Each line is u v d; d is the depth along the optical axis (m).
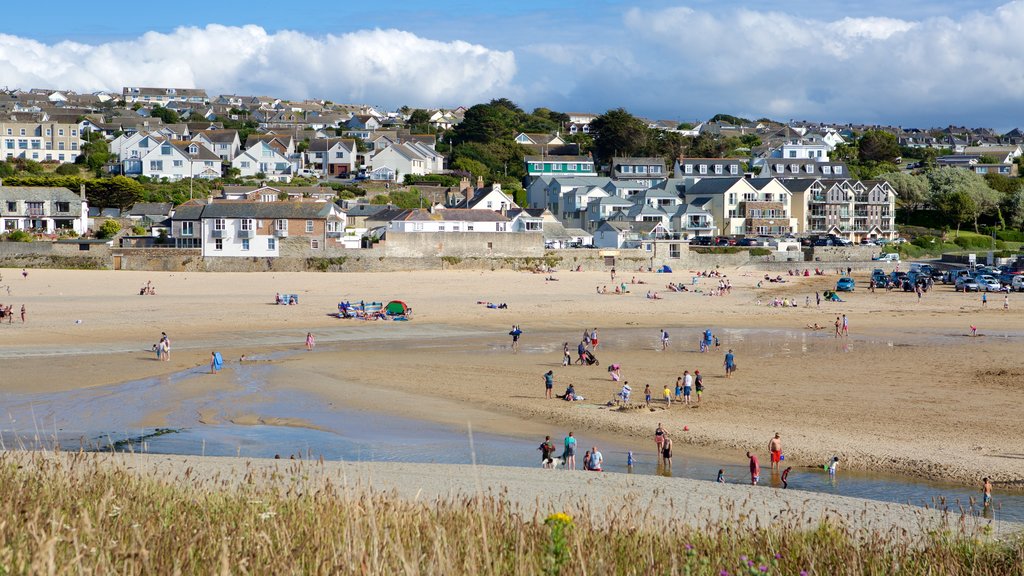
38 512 11.21
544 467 29.64
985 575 14.66
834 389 43.78
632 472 29.84
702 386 42.72
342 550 10.50
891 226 154.75
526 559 11.22
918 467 30.19
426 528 12.48
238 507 14.59
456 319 73.50
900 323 74.12
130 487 15.59
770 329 70.56
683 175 164.38
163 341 52.66
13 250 97.25
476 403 41.38
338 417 38.28
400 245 106.75
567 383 46.38
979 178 167.75
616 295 89.88
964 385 44.53
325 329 67.00
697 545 14.55
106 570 9.60
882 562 14.77
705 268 119.38
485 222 120.81
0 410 37.88
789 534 15.87
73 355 52.91
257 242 102.50
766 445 33.41
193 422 36.66
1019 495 27.19
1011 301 90.62
